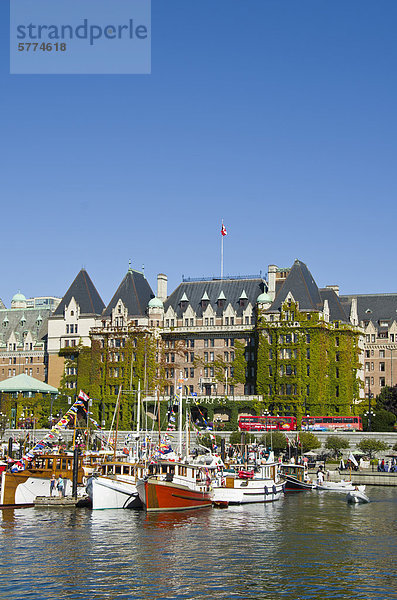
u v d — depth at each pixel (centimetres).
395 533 7856
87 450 11300
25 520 8325
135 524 8169
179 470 9400
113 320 19062
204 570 6266
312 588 5797
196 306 18975
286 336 17462
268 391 17450
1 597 5534
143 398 18050
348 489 11850
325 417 15900
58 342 19725
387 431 15850
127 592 5672
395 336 19588
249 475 10381
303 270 18162
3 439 17362
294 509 9619
